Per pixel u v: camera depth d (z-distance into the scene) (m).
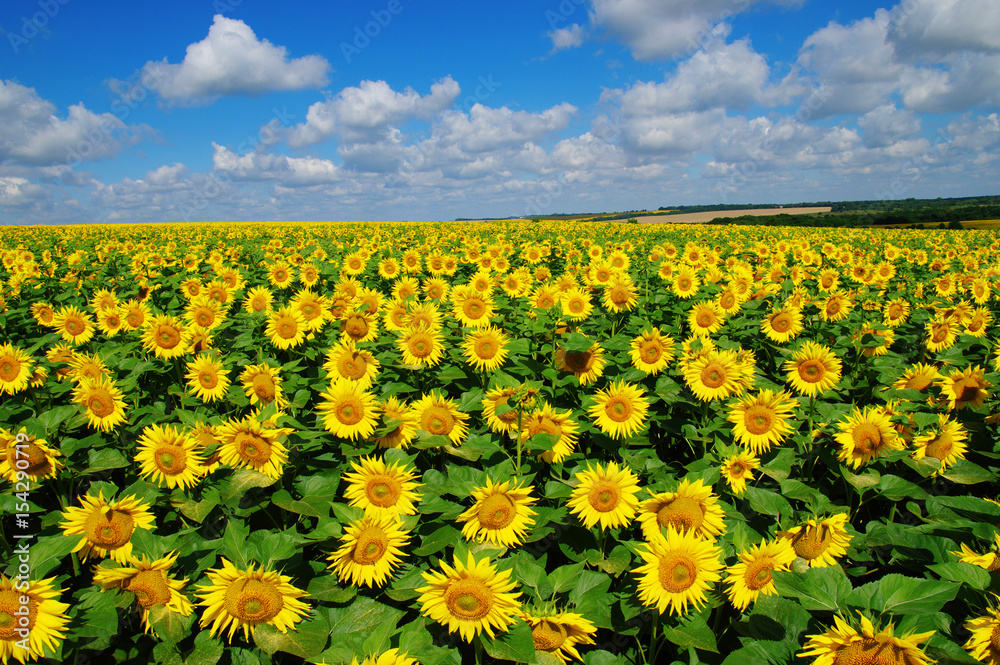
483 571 3.03
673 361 6.64
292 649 3.17
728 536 3.89
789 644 3.09
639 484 5.03
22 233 43.47
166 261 17.45
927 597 3.06
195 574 3.54
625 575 3.80
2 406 5.98
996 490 5.41
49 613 2.88
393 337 7.62
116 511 3.70
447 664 3.15
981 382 5.81
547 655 3.21
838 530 3.68
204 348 7.20
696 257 16.59
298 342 7.30
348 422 4.71
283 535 3.54
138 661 3.38
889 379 6.48
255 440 4.13
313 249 19.61
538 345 7.33
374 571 3.67
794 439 5.05
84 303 12.55
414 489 4.28
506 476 4.32
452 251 22.12
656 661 3.77
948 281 12.87
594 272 12.06
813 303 9.59
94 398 5.05
